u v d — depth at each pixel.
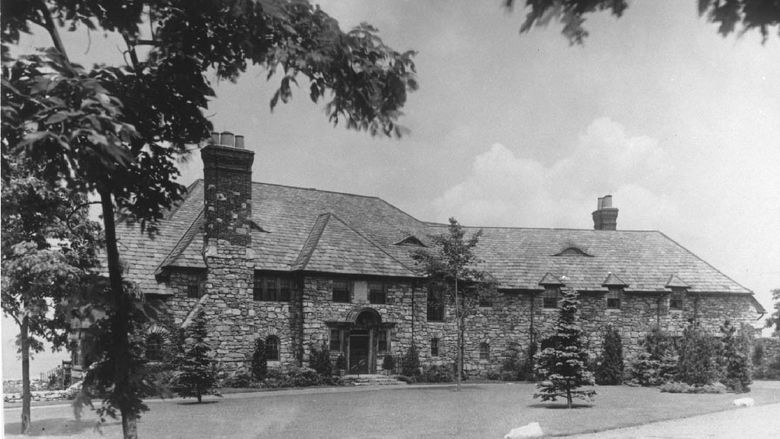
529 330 34.97
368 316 30.67
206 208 27.61
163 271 26.52
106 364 6.42
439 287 30.25
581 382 21.09
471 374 33.53
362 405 20.92
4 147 5.64
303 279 29.03
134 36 6.36
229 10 5.80
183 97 6.63
